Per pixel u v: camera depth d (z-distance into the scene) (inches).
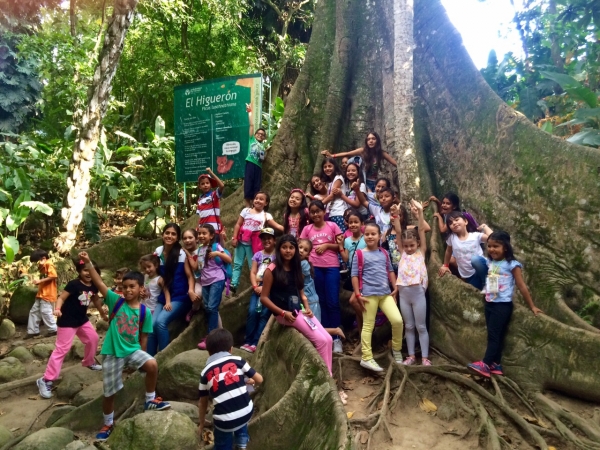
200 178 291.4
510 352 186.1
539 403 171.3
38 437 161.5
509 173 240.7
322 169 292.7
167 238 237.9
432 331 219.9
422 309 209.3
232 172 354.0
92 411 186.1
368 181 285.9
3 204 394.0
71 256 355.3
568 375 171.2
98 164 422.0
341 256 240.4
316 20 366.6
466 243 219.6
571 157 218.7
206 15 621.3
